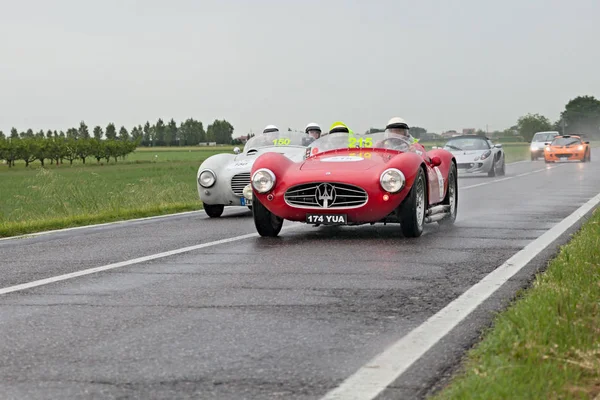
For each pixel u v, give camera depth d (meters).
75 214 16.61
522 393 3.47
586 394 3.58
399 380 4.02
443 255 8.50
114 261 8.54
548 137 48.34
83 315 5.73
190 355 4.58
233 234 11.07
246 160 14.55
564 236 9.87
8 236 11.91
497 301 5.92
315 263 8.07
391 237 10.25
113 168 74.62
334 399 3.75
